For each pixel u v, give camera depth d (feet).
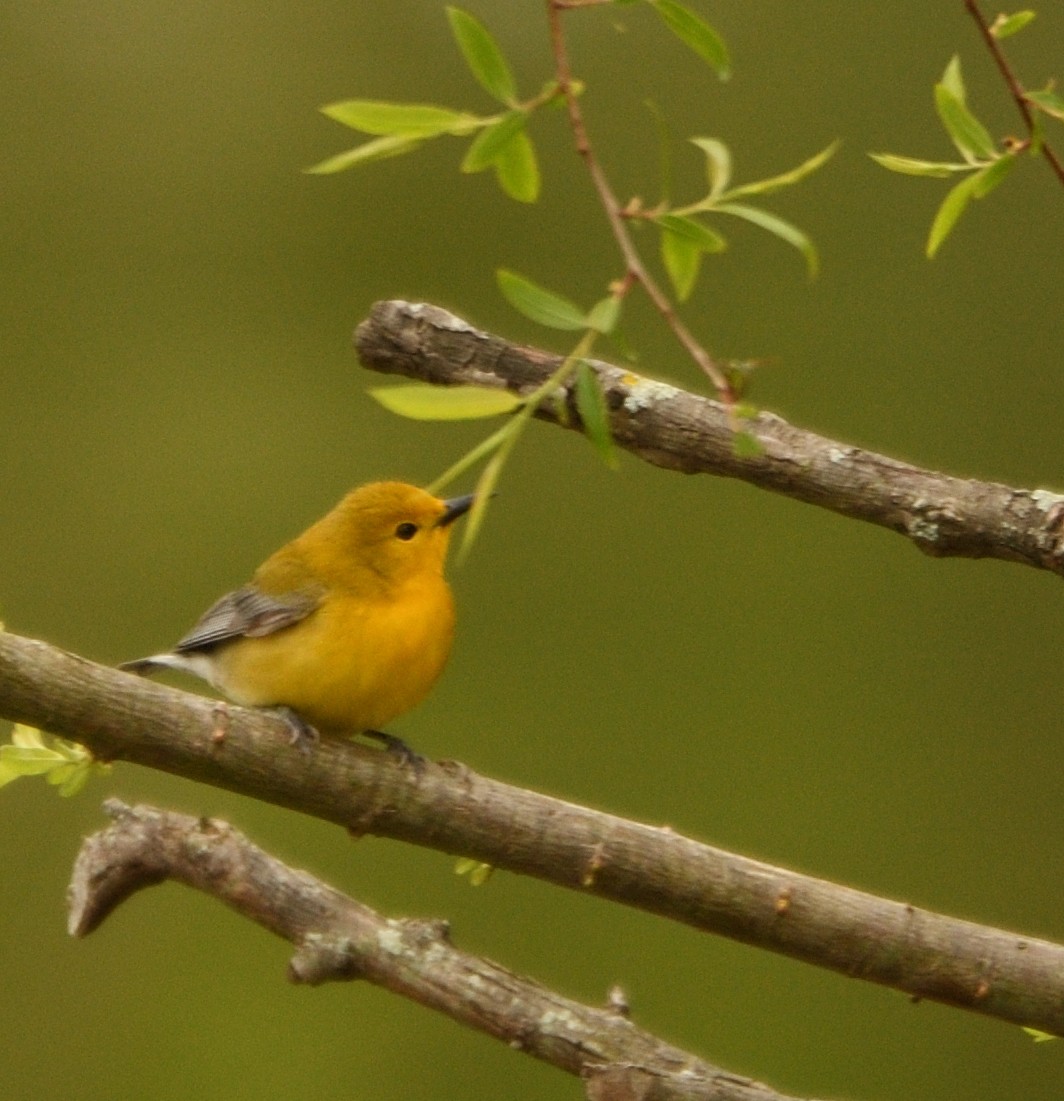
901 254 48.93
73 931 21.02
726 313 48.83
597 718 47.93
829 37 49.42
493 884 44.52
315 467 48.96
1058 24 47.42
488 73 13.47
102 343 50.06
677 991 44.14
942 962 18.69
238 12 51.13
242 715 19.49
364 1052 43.83
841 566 48.96
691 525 48.70
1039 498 19.35
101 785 44.16
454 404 13.00
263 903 20.20
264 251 50.52
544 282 49.16
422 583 24.89
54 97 50.75
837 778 47.42
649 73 49.06
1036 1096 43.60
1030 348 48.65
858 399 48.57
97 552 48.32
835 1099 43.68
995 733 47.98
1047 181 48.70
